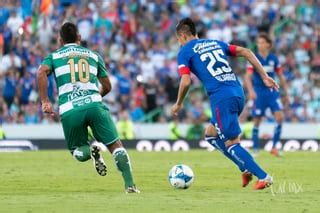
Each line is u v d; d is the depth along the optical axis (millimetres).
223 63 33219
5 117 78375
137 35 92250
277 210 26812
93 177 40531
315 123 78000
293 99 85812
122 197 30672
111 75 84438
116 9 93750
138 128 75375
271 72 57688
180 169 34781
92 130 32250
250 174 33844
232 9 97812
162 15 95250
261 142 72625
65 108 31828
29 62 83312
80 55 32344
